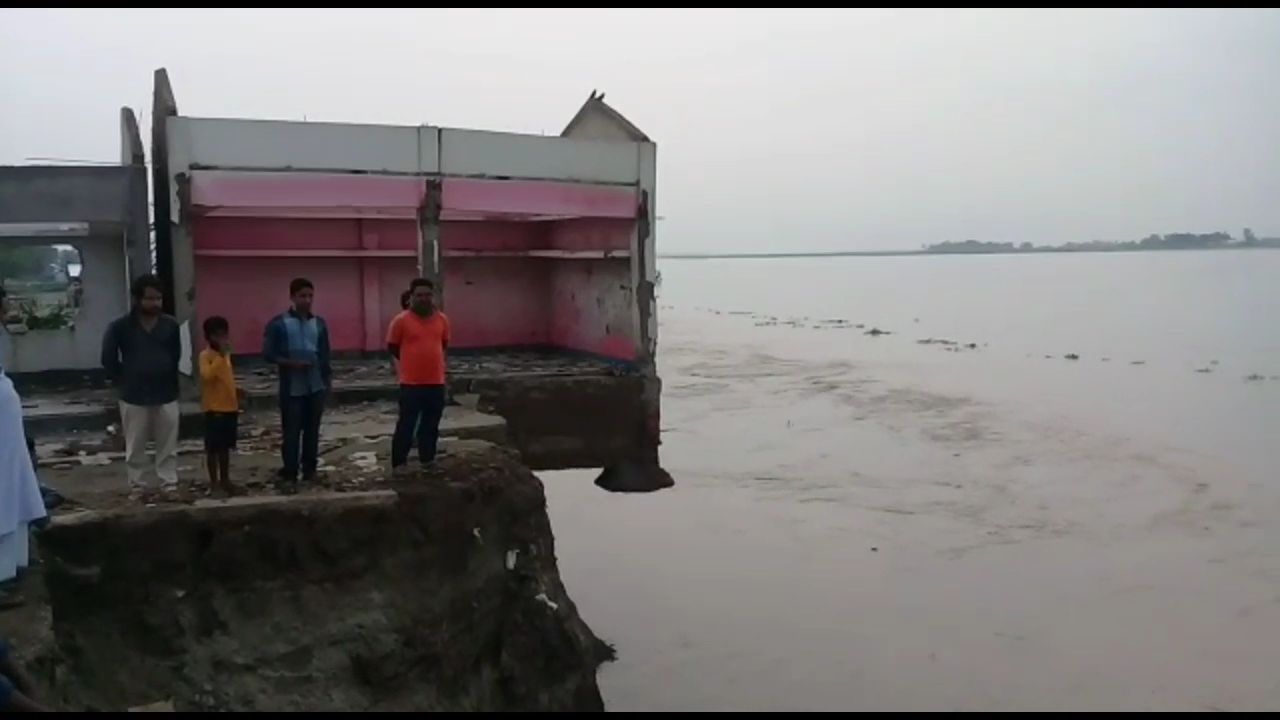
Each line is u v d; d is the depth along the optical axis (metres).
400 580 10.59
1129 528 25.92
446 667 10.68
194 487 10.91
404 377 11.48
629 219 18.77
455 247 22.73
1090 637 18.53
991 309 109.31
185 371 15.91
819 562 23.17
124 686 9.23
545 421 17.47
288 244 21.48
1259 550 23.78
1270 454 34.44
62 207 16.61
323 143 16.72
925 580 21.81
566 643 12.20
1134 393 49.16
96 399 16.03
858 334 86.00
